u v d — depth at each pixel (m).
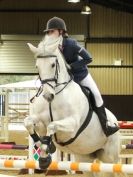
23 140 16.12
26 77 25.36
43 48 4.69
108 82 24.72
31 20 25.06
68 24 25.08
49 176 8.77
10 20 25.06
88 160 5.71
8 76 25.33
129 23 24.89
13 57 24.95
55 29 5.02
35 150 8.32
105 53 24.88
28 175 8.91
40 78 4.73
